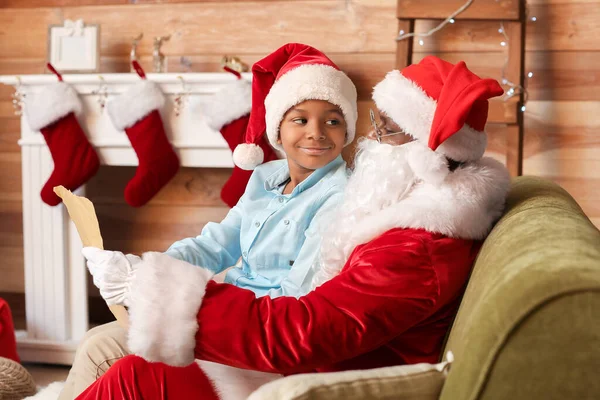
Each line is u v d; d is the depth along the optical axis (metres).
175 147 2.73
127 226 3.06
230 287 1.02
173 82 2.69
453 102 1.07
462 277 1.07
